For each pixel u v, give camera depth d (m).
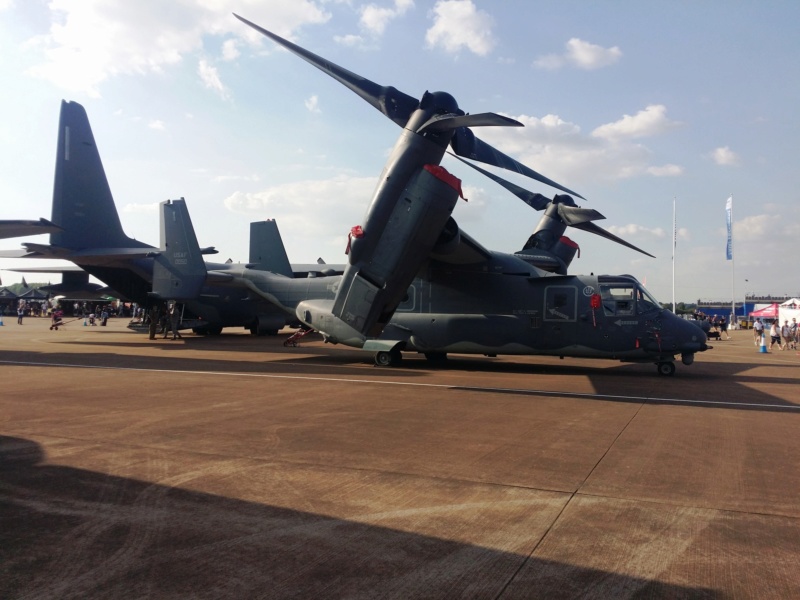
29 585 3.40
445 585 3.48
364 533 4.28
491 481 5.62
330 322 17.30
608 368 16.88
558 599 3.33
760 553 4.02
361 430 7.85
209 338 29.06
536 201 20.86
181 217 23.45
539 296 15.67
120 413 8.82
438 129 11.65
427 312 16.67
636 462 6.36
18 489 5.19
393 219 12.08
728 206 52.25
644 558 3.91
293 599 3.29
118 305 70.44
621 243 19.69
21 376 12.98
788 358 22.22
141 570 3.62
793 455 6.73
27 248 22.39
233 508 4.77
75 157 25.69
